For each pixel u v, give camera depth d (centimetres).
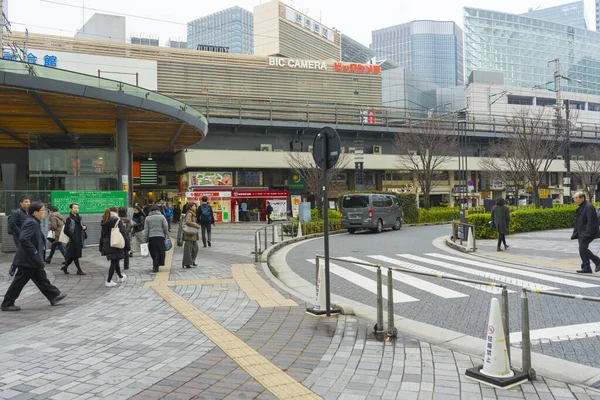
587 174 4359
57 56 3756
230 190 3778
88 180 1756
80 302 764
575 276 977
